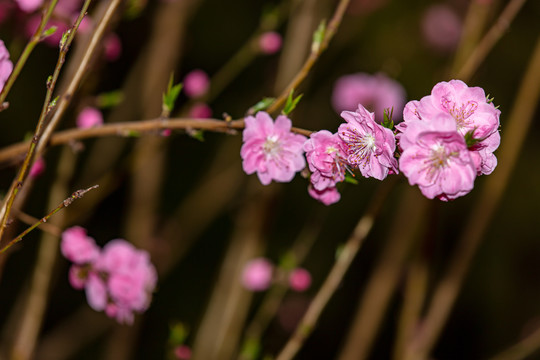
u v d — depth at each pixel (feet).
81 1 4.00
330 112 6.73
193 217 5.68
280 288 4.32
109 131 3.34
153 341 6.90
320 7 4.58
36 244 6.65
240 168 5.73
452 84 3.10
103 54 3.71
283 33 6.16
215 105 7.35
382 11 7.80
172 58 4.99
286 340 6.48
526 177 8.12
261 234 4.67
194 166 7.67
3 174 4.03
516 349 4.52
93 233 6.93
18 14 4.12
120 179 4.59
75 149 3.36
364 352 4.74
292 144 3.22
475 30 4.15
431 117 3.09
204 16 7.80
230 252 4.83
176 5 4.99
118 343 5.24
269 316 4.31
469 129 3.09
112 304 3.67
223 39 7.86
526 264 7.87
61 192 3.98
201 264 7.42
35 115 7.15
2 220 3.14
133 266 3.66
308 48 4.50
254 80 7.25
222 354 4.50
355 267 7.27
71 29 3.11
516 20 8.02
